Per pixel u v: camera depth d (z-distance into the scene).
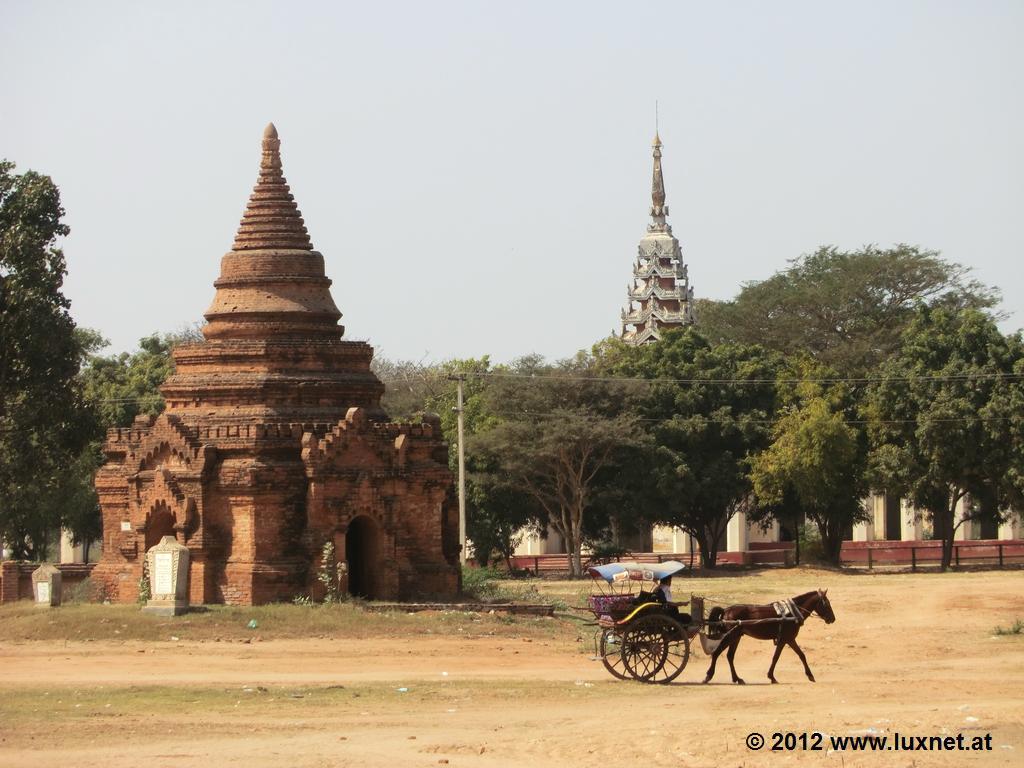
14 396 76.75
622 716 35.03
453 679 43.06
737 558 112.69
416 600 63.00
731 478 100.06
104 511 65.50
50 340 73.62
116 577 63.53
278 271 64.94
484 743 31.69
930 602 71.06
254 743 32.06
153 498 61.75
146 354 116.81
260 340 64.06
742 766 29.47
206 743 32.16
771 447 98.69
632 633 42.19
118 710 36.69
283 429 61.44
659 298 165.62
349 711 36.56
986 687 39.84
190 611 55.25
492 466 99.31
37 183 75.38
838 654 50.81
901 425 99.62
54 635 52.06
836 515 103.19
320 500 60.59
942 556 104.44
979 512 105.19
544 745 31.28
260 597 59.53
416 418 99.62
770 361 107.06
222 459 61.41
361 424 62.34
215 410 63.19
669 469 97.81
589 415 97.62
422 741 32.06
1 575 67.56
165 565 55.09
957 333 99.75
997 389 96.50
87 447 93.19
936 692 38.91
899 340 125.94
